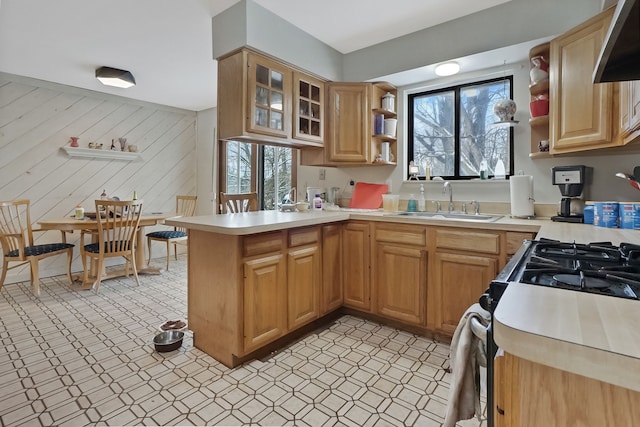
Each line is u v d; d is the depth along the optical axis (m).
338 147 3.10
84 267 3.64
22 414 1.57
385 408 1.64
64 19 2.57
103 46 3.04
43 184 4.05
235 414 1.59
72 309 2.96
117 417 1.56
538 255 1.14
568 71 2.01
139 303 3.13
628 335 0.51
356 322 2.70
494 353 0.76
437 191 3.04
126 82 3.67
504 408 0.63
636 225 1.79
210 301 2.13
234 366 2.00
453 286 2.26
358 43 3.03
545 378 0.54
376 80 3.10
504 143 2.82
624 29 0.82
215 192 5.27
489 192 2.79
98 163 4.49
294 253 2.29
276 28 2.57
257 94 2.52
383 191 3.24
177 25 2.68
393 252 2.52
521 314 0.61
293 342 2.34
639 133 1.51
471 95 2.98
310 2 2.40
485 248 2.13
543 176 2.52
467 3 2.40
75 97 4.26
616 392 0.49
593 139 1.88
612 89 1.80
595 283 0.81
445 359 2.11
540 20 2.26
